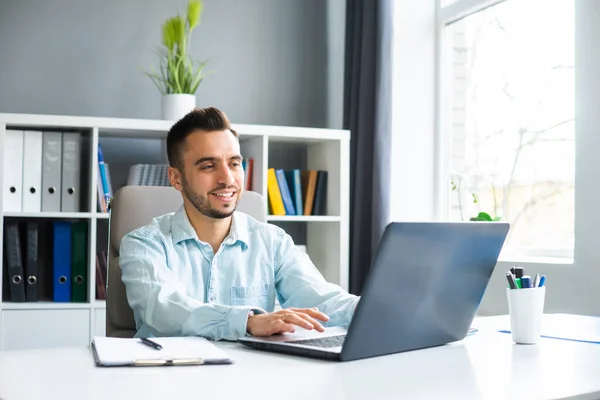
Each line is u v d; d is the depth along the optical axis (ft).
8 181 9.86
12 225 9.88
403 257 4.09
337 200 11.05
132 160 11.37
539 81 10.11
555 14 9.87
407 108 11.83
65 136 10.13
